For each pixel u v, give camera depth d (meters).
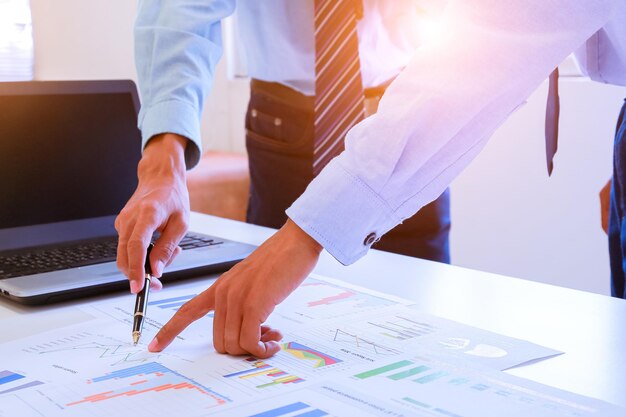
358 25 1.37
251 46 1.50
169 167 1.03
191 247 1.12
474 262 2.70
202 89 1.15
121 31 2.45
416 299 0.93
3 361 0.71
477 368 0.68
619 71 1.10
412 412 0.58
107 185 1.27
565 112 2.40
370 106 1.48
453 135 0.74
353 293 0.95
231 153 3.23
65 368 0.68
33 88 1.21
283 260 0.73
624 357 0.71
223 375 0.66
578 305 0.89
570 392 0.62
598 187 2.37
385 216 0.77
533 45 0.72
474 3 0.71
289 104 1.50
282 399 0.61
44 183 1.20
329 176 0.76
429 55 0.73
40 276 0.95
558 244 2.49
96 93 1.28
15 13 2.14
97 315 0.87
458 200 2.70
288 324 0.82
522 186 2.53
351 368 0.68
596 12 0.71
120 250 0.88
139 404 0.60
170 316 0.86
